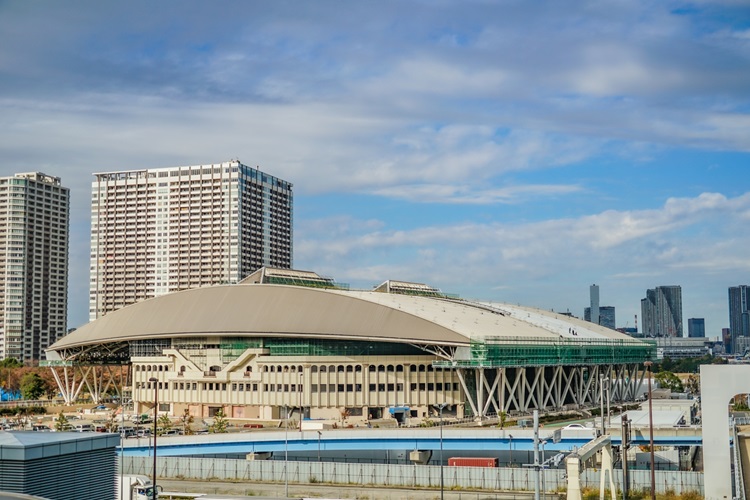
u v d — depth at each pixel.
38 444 69.12
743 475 115.12
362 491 133.38
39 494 68.94
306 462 143.00
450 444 160.62
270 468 143.75
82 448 73.75
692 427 144.25
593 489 129.38
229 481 143.50
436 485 136.88
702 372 110.44
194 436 164.62
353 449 163.75
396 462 168.62
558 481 132.00
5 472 68.00
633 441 144.25
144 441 160.75
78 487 73.38
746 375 108.56
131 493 110.69
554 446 152.75
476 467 136.12
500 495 129.38
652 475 113.56
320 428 199.00
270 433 165.00
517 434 157.38
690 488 125.81
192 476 147.25
